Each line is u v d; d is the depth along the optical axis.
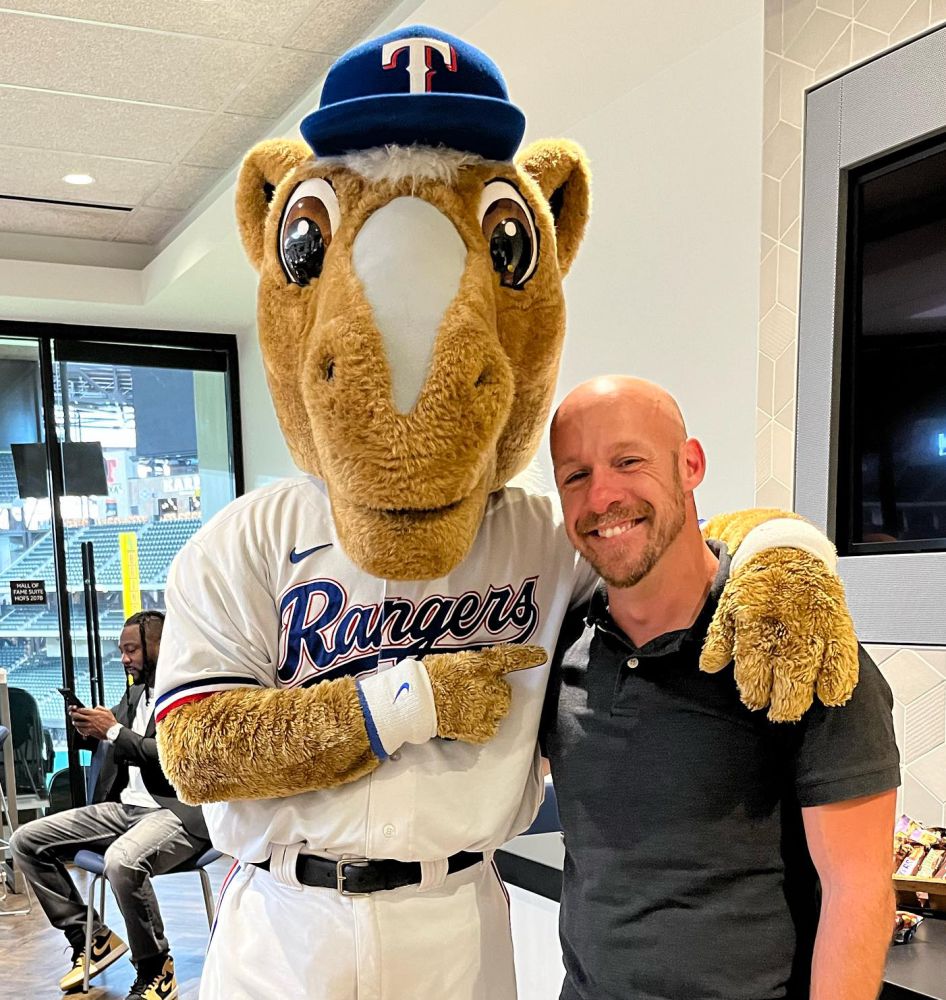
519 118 1.04
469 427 0.94
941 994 1.20
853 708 0.96
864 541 1.77
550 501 1.26
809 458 1.86
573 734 1.11
